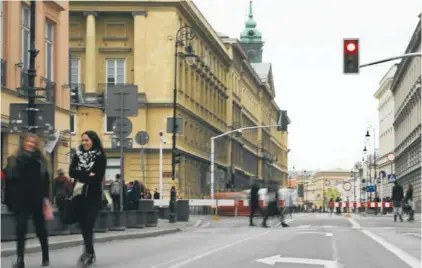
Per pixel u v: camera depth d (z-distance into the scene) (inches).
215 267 492.4
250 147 4298.7
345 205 2839.6
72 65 2317.9
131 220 990.4
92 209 457.7
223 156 3321.9
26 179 441.4
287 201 1993.1
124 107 905.5
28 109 681.0
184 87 2440.9
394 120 4525.1
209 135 2962.6
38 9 1170.6
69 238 703.1
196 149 2652.6
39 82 1172.5
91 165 456.1
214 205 1663.4
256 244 737.6
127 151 2242.9
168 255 593.9
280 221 1417.3
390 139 4869.6
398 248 702.5
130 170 2242.9
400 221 1556.3
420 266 521.0
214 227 1258.6
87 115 2261.3
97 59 2322.8
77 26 2324.1
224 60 3358.8
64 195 754.8
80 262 460.4
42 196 449.1
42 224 467.2
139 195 1237.1
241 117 3922.2
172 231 1024.2
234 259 556.1
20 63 1097.4
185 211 1444.4
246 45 6264.8
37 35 1167.6
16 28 1098.1
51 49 1250.0
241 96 3919.8
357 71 1021.8
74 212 459.8
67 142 1279.5
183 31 2373.3
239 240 810.2
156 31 2288.4
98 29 2326.5
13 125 681.6
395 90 4495.6
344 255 607.5
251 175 4338.1
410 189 1585.9
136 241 795.4
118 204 1170.0
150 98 2272.4
